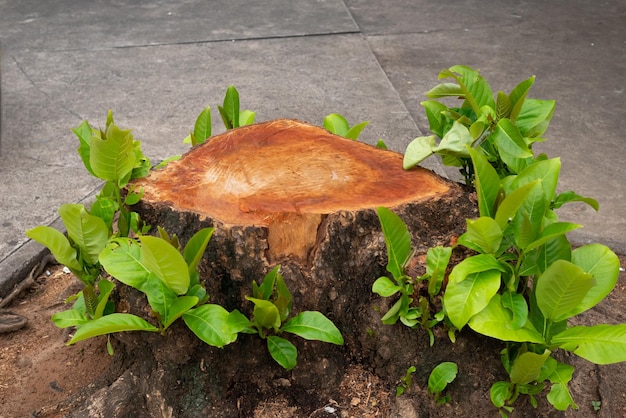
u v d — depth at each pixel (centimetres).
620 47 677
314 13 793
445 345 225
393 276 222
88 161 258
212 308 215
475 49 676
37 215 400
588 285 190
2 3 820
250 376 242
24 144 490
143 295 228
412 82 602
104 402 243
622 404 263
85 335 203
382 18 776
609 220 403
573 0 829
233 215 230
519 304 207
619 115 539
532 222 211
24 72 618
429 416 229
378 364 242
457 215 239
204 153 265
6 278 331
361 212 229
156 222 238
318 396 244
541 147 490
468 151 222
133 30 732
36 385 270
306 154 263
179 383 233
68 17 773
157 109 549
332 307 240
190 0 841
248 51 676
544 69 626
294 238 232
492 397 214
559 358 253
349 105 557
